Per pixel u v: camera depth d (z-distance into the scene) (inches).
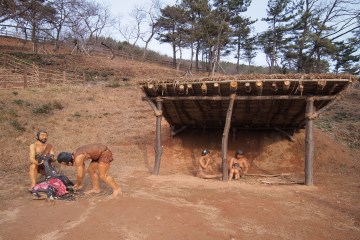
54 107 647.8
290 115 414.3
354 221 209.2
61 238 173.9
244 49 1790.1
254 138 476.7
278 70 1512.1
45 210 217.8
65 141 498.0
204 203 241.1
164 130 543.2
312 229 192.9
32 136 498.9
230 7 1567.4
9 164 377.1
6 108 575.2
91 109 669.3
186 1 1768.0
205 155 364.2
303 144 456.8
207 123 471.8
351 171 392.8
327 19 1200.2
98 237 175.5
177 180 328.8
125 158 446.3
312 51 1219.2
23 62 1091.9
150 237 176.6
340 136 536.4
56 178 254.5
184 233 182.2
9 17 1403.8
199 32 1574.8
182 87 328.5
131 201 238.1
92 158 260.1
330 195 274.2
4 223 195.3
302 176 369.4
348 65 1328.7
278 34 1408.7
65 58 1284.4
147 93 368.5
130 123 595.2
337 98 310.2
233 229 190.1
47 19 1507.1
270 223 201.2
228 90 339.6
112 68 1248.8
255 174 374.9
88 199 244.1
